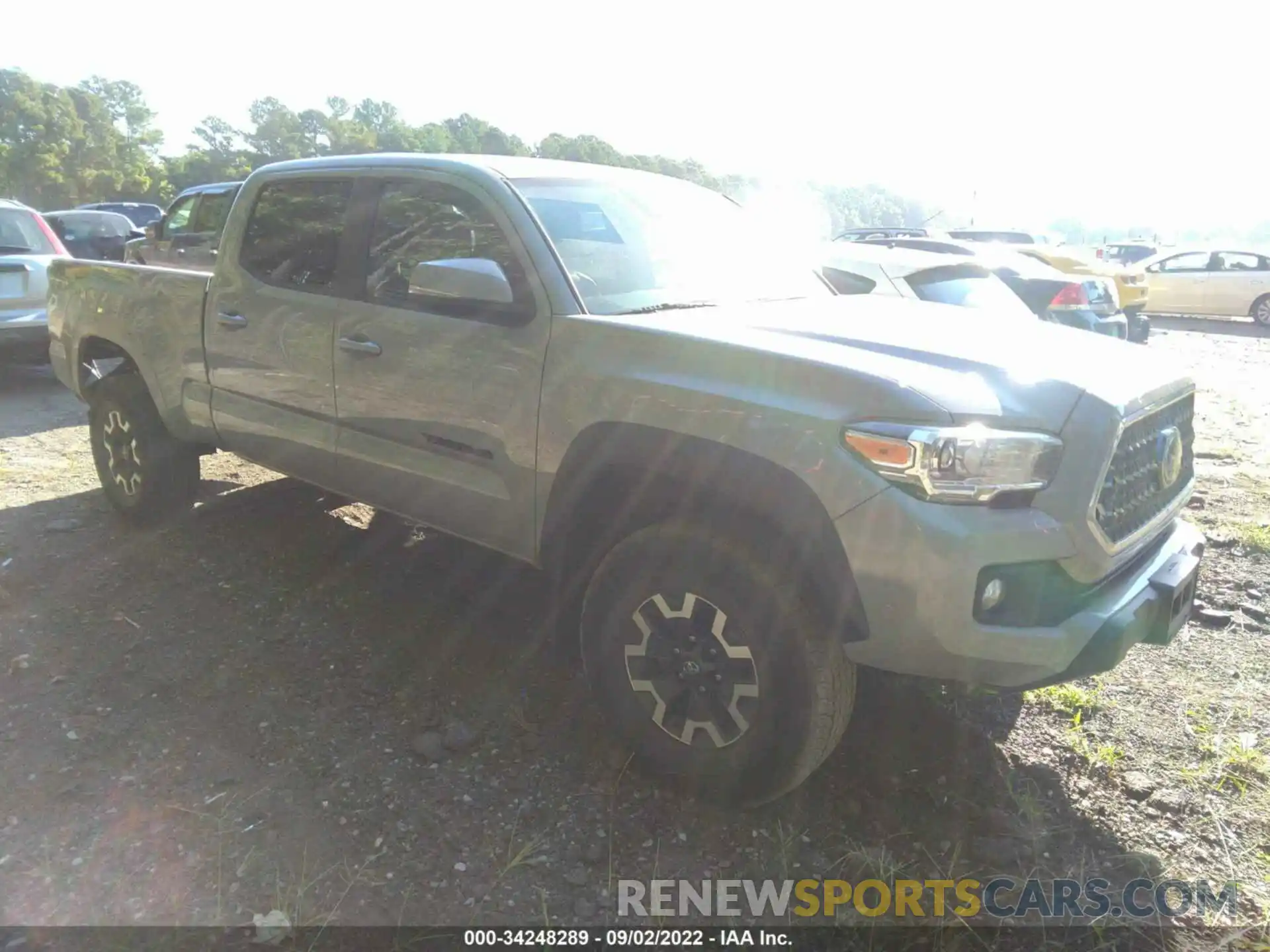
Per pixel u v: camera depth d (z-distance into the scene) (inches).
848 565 95.4
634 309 123.5
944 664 95.0
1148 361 119.6
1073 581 98.6
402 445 136.2
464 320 126.2
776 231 169.5
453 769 116.6
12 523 191.6
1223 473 259.3
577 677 139.1
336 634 149.3
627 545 110.5
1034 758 123.0
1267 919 96.5
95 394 191.2
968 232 767.7
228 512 199.9
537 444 118.3
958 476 92.5
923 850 106.3
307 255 150.3
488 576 172.9
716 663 105.8
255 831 104.1
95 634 146.3
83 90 3344.0
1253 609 166.9
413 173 139.0
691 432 103.8
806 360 100.1
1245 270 700.0
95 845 101.0
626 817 109.4
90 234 614.9
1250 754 123.4
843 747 124.0
